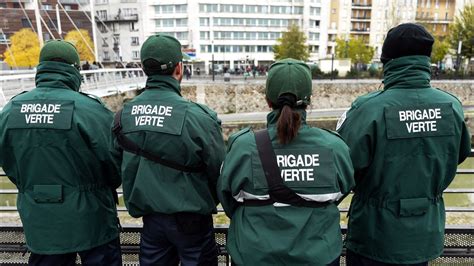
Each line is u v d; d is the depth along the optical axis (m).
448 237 2.95
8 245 3.09
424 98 2.03
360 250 2.26
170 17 66.75
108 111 2.43
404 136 2.00
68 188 2.29
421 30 2.03
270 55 68.94
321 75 40.25
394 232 2.09
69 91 2.34
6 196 7.12
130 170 2.15
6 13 46.81
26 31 38.91
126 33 69.62
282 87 1.81
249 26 67.00
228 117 28.91
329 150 1.84
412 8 68.81
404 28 2.04
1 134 2.28
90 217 2.36
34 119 2.22
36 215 2.29
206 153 2.15
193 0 64.50
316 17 69.06
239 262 1.85
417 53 2.04
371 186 2.15
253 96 32.22
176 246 2.20
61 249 2.30
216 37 66.19
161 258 2.24
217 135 2.22
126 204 2.25
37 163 2.24
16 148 2.25
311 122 21.56
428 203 2.09
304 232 1.78
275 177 1.80
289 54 49.75
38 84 2.35
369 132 2.05
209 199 2.24
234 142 1.95
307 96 1.85
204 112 2.21
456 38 43.12
